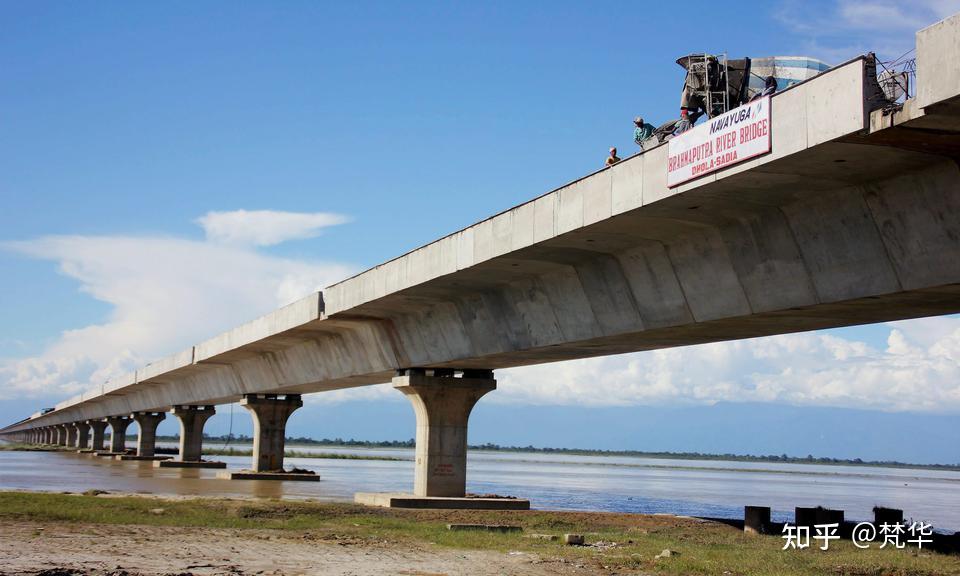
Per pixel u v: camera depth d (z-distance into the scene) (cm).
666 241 2681
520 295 3509
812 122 1814
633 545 3089
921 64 1608
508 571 2372
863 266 2114
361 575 2228
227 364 7688
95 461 11969
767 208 2297
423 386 4538
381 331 4766
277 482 7150
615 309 3006
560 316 3312
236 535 3042
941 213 1902
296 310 5044
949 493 11206
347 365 5391
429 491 4522
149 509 3881
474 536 3244
